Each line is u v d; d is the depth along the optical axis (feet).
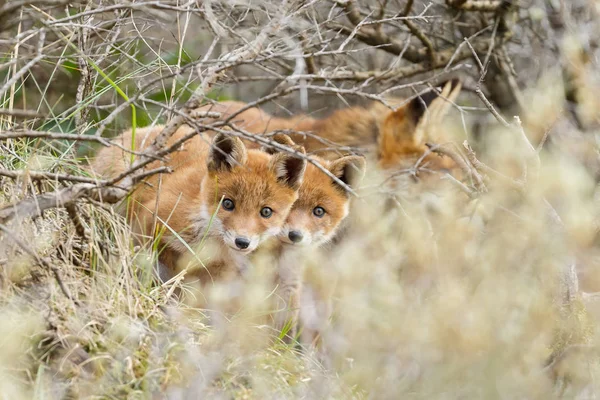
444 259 25.36
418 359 21.93
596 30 40.55
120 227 26.00
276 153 30.94
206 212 30.22
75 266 24.59
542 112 29.40
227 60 25.09
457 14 43.04
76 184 24.17
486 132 42.73
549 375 24.09
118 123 38.65
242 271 30.73
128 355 22.18
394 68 40.40
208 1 24.71
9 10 21.30
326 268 30.89
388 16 41.14
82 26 26.27
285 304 31.22
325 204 32.50
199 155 33.88
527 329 22.15
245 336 24.43
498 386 21.13
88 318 22.81
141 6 23.89
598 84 36.83
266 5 28.09
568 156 32.30
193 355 22.97
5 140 26.86
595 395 23.09
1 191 25.44
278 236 31.58
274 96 23.41
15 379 20.57
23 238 22.93
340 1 30.89
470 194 30.04
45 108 38.88
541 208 24.31
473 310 21.85
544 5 43.32
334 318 29.71
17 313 21.93
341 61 41.29
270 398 22.39
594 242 29.94
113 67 36.50
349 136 38.27
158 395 21.70
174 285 26.50
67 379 21.26
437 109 37.42
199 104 25.99
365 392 23.31
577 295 26.84
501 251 23.86
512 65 43.39
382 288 23.41
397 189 35.94
